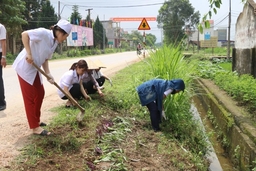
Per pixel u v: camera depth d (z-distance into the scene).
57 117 5.02
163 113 5.23
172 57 6.21
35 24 35.62
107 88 7.69
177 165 3.89
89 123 4.81
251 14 9.84
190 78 6.91
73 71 5.64
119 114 5.73
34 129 4.21
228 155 5.59
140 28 14.70
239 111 6.21
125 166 3.60
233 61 11.62
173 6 35.44
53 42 4.06
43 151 3.65
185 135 5.06
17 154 3.59
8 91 8.16
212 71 11.63
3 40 5.60
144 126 5.34
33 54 3.96
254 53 9.27
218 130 6.63
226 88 8.33
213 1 5.05
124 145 4.29
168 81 5.15
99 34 57.44
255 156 4.20
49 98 6.96
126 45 71.88
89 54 39.41
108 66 16.03
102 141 4.24
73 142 3.89
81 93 5.89
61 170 3.29
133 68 13.36
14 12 23.03
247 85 7.19
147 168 3.67
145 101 5.15
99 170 3.42
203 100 9.21
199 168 4.12
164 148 4.36
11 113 5.58
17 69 3.99
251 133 4.84
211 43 32.34
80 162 3.53
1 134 4.27
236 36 11.76
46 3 36.72
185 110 6.00
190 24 35.81
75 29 37.81
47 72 4.29
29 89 4.02
